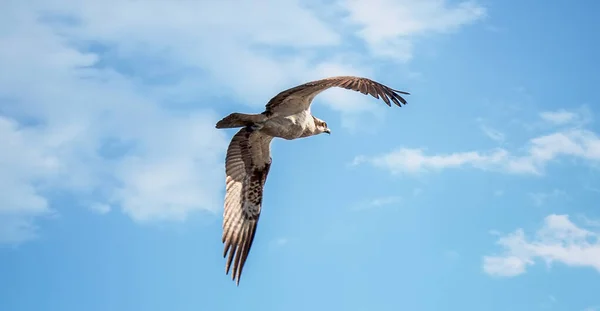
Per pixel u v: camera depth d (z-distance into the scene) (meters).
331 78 14.75
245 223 16.88
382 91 14.59
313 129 15.96
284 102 15.33
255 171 16.81
